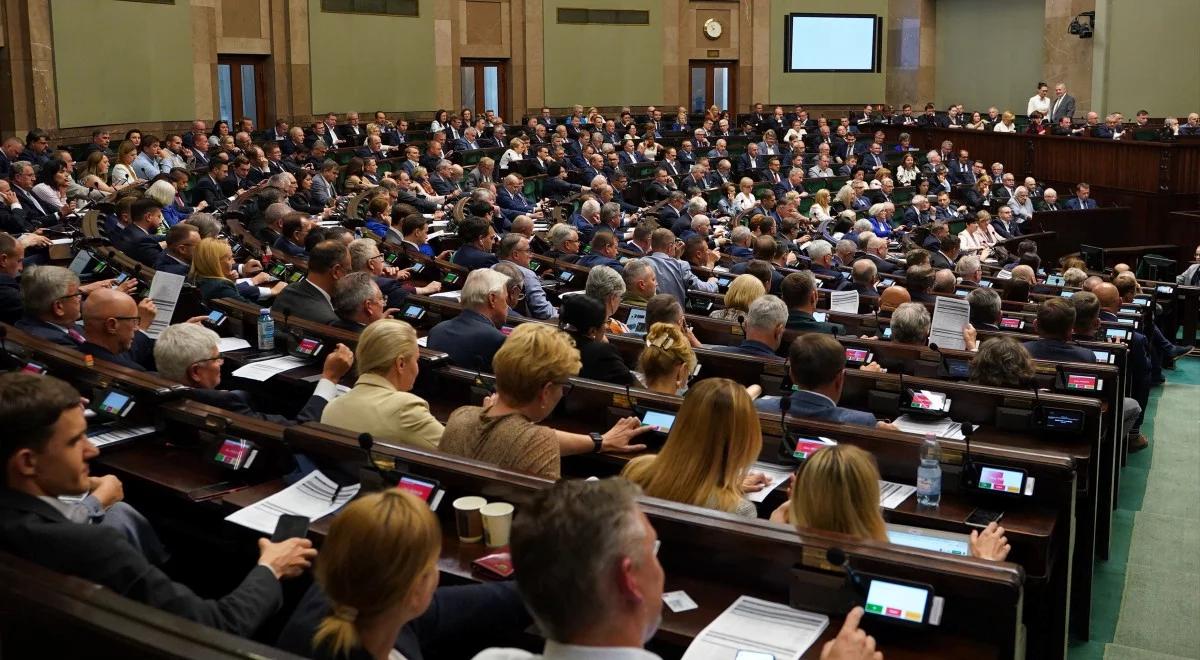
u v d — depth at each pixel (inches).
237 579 154.3
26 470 111.2
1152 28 890.7
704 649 104.1
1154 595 215.9
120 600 85.8
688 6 994.7
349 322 232.2
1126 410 291.4
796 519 117.4
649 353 180.1
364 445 135.5
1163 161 732.0
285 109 778.8
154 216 332.2
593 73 953.5
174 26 693.9
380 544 84.6
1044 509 155.1
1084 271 403.2
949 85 1087.6
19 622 86.8
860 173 774.5
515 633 113.5
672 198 587.2
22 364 189.6
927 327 241.9
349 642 84.1
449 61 874.8
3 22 577.6
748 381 215.0
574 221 509.4
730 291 279.6
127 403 171.3
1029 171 841.5
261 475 153.9
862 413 168.9
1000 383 202.2
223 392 175.5
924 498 153.2
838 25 1050.7
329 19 791.7
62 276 213.8
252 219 426.3
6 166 502.6
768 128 940.6
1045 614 164.2
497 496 128.8
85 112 626.5
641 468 130.9
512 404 142.9
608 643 75.4
